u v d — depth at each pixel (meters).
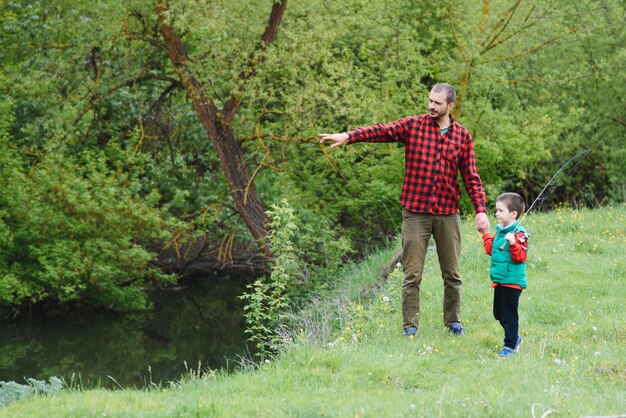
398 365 6.46
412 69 16.97
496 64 17.77
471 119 17.20
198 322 16.41
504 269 6.80
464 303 8.75
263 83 16.50
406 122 7.20
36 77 16.80
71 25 17.67
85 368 12.70
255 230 16.97
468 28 16.94
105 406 5.47
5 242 15.92
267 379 6.25
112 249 16.67
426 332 7.72
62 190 16.41
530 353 6.91
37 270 16.72
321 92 16.28
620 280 9.41
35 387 6.56
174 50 16.53
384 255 14.15
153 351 13.95
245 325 15.95
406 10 17.55
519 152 17.25
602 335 7.45
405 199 7.32
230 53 15.86
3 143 16.70
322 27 16.14
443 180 7.19
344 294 11.89
